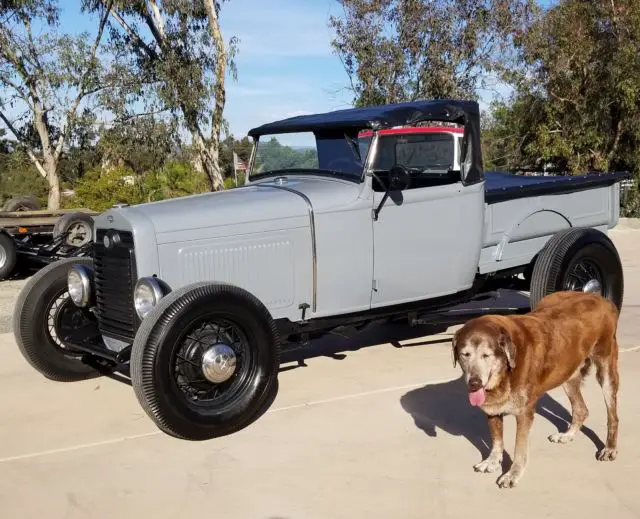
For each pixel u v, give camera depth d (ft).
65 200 82.17
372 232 20.70
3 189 102.37
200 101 68.49
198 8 68.80
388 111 20.90
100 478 15.26
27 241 43.80
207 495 14.34
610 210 26.40
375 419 18.02
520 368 13.55
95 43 71.51
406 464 15.43
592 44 74.69
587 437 16.49
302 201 19.88
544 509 13.34
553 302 15.64
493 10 65.41
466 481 14.55
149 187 70.18
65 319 21.44
